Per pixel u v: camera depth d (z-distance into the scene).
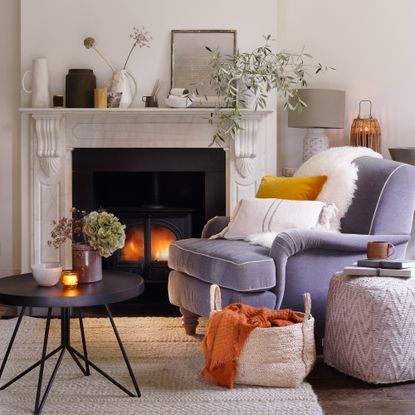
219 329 5.35
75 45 7.09
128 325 6.41
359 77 7.29
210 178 7.13
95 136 7.09
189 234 7.19
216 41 7.09
